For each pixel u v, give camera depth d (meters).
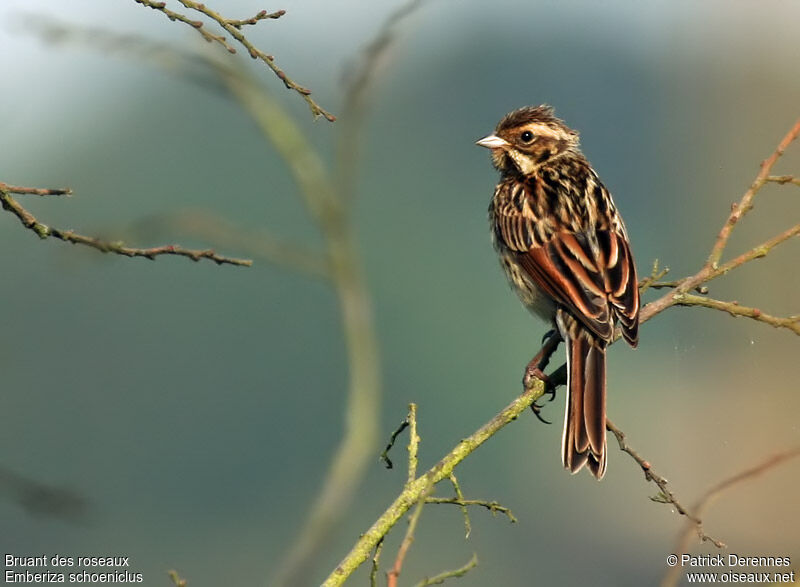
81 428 22.66
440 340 27.88
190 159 26.09
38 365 21.25
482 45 29.16
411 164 29.56
